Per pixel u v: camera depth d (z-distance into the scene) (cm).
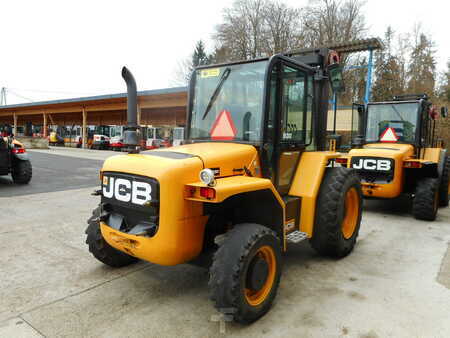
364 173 638
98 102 2672
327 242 382
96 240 345
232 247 254
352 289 328
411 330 261
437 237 499
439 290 328
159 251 256
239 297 248
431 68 3303
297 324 267
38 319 270
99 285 329
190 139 362
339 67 380
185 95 2095
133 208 275
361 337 252
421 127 661
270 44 3347
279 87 332
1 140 811
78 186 862
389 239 488
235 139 333
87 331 254
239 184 257
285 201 345
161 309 287
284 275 360
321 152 410
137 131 302
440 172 664
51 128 4428
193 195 256
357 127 751
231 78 344
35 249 420
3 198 702
